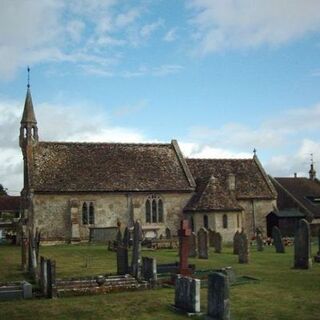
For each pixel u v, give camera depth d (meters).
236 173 64.69
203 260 34.72
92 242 54.00
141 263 24.22
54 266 21.05
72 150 59.56
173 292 21.25
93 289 21.39
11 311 18.28
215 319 15.38
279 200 67.75
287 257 35.94
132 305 18.67
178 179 60.09
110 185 56.78
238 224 56.28
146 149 63.00
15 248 50.56
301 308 17.42
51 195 54.56
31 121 60.19
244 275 25.59
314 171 77.19
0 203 100.75
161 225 57.94
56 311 18.08
